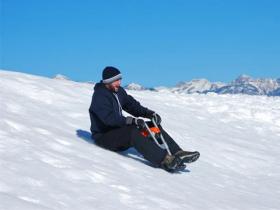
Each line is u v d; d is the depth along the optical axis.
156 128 6.80
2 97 8.35
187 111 12.90
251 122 13.14
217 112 13.84
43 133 6.56
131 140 6.61
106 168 5.77
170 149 6.72
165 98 15.05
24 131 6.33
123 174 5.73
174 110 12.49
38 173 4.88
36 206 3.96
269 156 9.12
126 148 6.79
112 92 6.91
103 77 6.88
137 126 6.74
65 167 5.31
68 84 12.60
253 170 8.08
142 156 7.06
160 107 12.49
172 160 6.45
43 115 7.95
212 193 6.06
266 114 14.10
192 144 8.72
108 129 6.88
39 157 5.39
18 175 4.66
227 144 9.36
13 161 5.01
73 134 7.25
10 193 4.24
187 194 5.70
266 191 6.81
